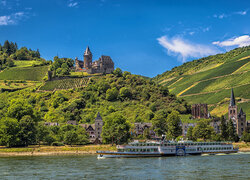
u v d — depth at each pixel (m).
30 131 158.75
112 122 170.38
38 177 84.25
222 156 134.88
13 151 148.38
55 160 119.12
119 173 89.75
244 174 88.12
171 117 190.50
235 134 188.25
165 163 109.81
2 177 84.31
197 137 177.38
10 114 173.75
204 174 88.50
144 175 87.06
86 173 89.69
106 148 155.38
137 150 131.50
